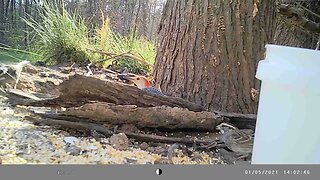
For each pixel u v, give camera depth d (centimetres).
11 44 155
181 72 151
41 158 83
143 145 108
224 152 104
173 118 119
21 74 161
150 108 118
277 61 72
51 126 111
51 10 207
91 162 83
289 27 198
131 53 252
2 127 103
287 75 71
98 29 250
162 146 109
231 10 145
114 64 248
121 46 263
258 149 77
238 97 145
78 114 115
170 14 157
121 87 125
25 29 166
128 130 117
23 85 155
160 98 128
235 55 145
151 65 243
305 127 73
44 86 158
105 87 124
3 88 150
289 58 72
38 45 191
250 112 144
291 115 73
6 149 87
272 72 72
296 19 184
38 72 172
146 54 262
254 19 146
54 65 200
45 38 198
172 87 153
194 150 107
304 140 73
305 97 72
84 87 124
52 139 98
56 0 215
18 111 122
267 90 75
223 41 145
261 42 148
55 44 204
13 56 159
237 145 108
